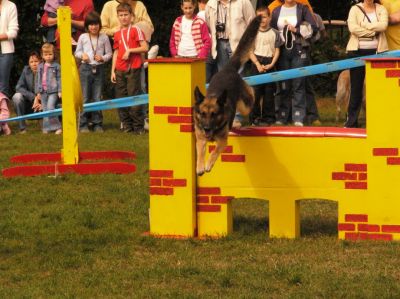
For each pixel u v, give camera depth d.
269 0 27.56
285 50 21.33
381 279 9.97
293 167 11.66
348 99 22.86
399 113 11.20
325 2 30.27
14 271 10.70
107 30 22.36
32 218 13.05
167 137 11.85
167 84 11.75
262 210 13.62
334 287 9.73
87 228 12.59
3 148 19.38
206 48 20.28
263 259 10.86
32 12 28.61
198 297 9.53
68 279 10.31
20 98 22.06
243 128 11.87
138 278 10.29
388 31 20.36
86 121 21.92
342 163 11.48
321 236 11.91
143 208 13.59
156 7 29.84
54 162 17.56
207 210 11.99
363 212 11.48
